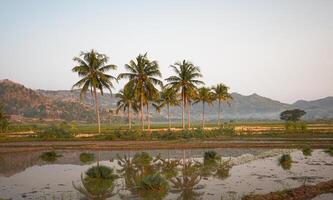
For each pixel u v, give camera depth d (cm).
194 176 2455
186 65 6988
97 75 6419
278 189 1984
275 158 3325
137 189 2058
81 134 7206
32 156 3878
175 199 1802
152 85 6378
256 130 7494
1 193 1988
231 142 4975
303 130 6862
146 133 6050
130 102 8619
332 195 1805
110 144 4972
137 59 6419
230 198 1786
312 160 3166
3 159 3638
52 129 6272
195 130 6084
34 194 1961
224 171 2639
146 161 3328
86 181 2347
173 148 4488
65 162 3366
